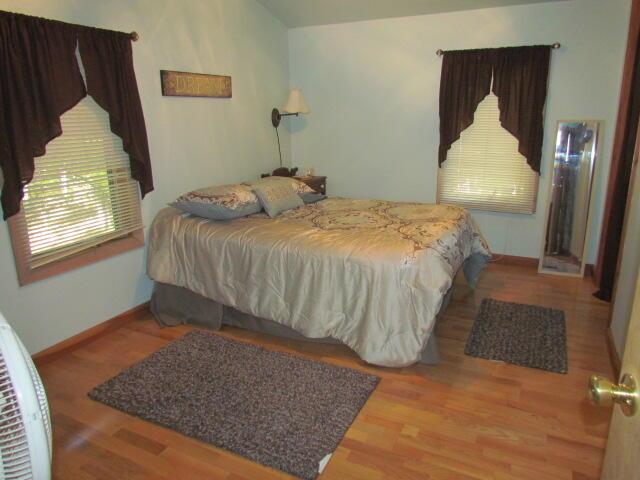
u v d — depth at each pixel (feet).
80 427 7.35
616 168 11.87
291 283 9.21
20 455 2.75
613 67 12.69
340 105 16.24
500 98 13.62
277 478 6.29
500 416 7.48
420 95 14.99
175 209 11.41
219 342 9.95
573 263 13.88
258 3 14.53
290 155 17.08
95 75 9.42
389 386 8.29
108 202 10.33
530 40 13.29
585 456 6.59
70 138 9.36
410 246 8.73
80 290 9.89
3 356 2.67
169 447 6.89
